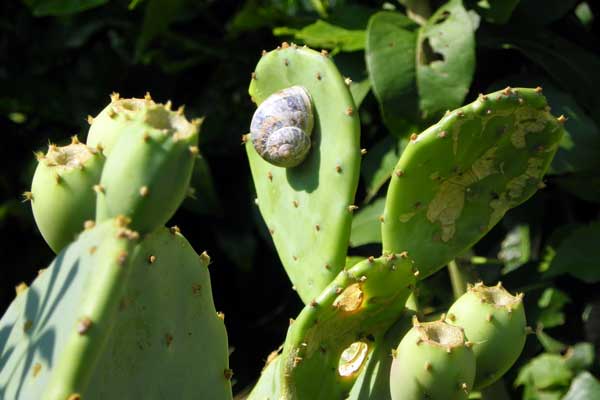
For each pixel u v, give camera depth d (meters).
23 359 0.41
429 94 0.65
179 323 0.45
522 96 0.49
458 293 0.65
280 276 0.88
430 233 0.52
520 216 0.75
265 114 0.54
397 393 0.47
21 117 0.97
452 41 0.65
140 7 0.90
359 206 0.73
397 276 0.49
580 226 0.70
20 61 0.94
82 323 0.38
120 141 0.42
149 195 0.42
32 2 0.82
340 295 0.49
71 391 0.38
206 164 0.83
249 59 0.86
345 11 0.74
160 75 0.92
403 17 0.68
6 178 0.95
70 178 0.45
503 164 0.52
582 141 0.67
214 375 0.46
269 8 0.79
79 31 0.91
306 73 0.54
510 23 0.73
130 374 0.44
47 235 0.45
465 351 0.47
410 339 0.47
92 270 0.39
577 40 0.76
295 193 0.54
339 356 0.51
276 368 0.53
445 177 0.51
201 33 0.88
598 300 0.71
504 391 0.61
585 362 0.69
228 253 0.86
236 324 0.89
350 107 0.53
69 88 0.94
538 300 0.71
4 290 0.95
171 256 0.45
